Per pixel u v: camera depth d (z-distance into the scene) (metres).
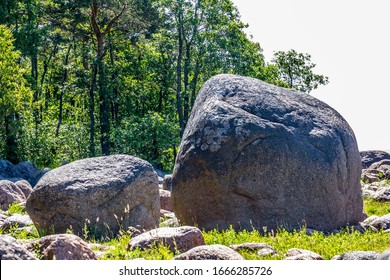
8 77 43.72
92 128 55.47
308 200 16.27
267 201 16.06
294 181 16.17
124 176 15.30
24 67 55.97
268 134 16.20
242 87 17.09
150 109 64.75
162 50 60.50
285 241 13.80
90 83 56.53
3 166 38.66
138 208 15.29
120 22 54.94
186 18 57.72
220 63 58.12
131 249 11.62
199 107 17.28
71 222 14.89
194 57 59.69
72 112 65.62
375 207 22.02
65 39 57.66
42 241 10.50
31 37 52.59
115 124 59.59
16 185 22.72
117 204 15.08
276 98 17.06
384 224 16.91
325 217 16.44
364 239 14.35
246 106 16.67
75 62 59.97
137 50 60.38
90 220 14.91
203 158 16.34
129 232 14.51
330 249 13.00
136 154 52.12
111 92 56.53
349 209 17.16
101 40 55.03
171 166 56.62
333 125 17.22
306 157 16.27
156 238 11.62
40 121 63.31
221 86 17.17
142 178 15.43
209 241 13.73
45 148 50.22
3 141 46.91
